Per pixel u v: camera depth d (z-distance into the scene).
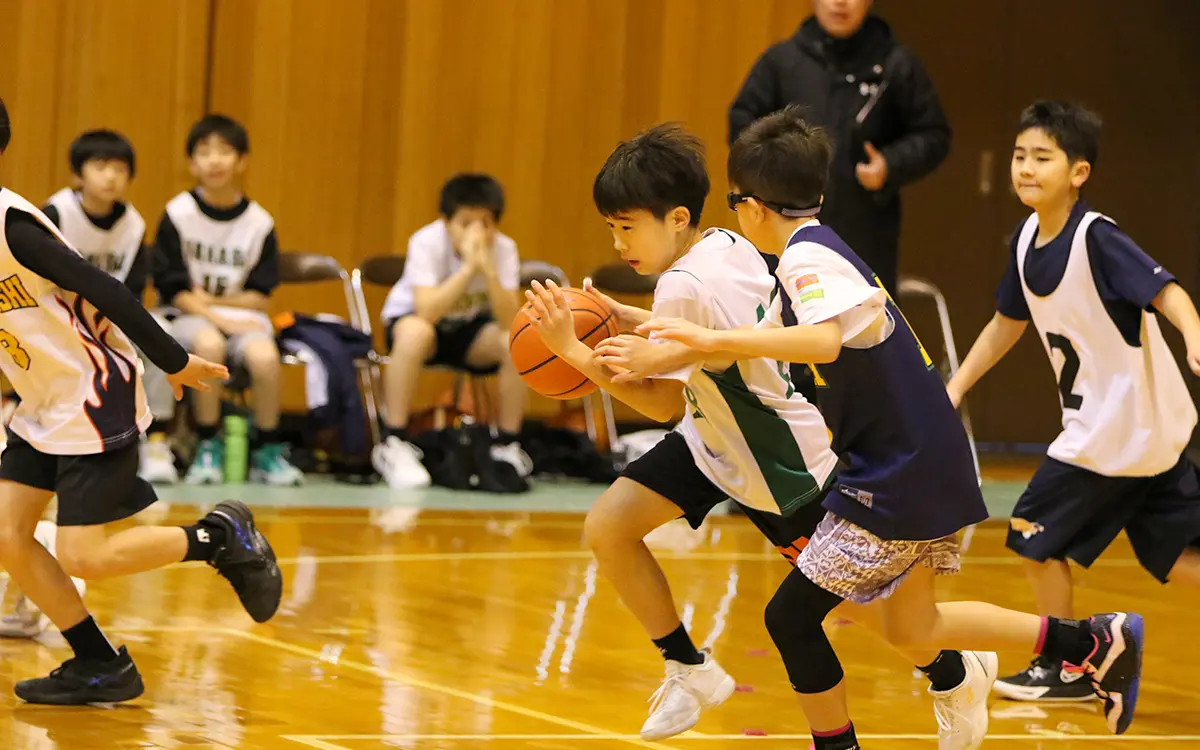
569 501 16.80
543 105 20.81
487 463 17.23
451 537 13.88
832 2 14.36
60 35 18.84
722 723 8.16
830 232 6.55
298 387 19.45
